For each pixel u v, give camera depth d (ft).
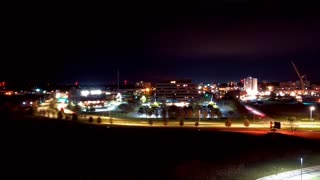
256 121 542.57
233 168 260.42
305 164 267.80
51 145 346.54
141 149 329.31
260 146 333.83
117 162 285.64
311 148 323.78
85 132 417.69
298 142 347.77
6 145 350.43
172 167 269.64
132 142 359.05
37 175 249.96
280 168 255.09
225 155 303.89
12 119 551.18
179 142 354.95
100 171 261.03
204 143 350.64
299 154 299.99
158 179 240.53
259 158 290.56
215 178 236.84
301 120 554.87
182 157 298.35
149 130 427.33
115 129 439.22
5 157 305.12
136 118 597.93
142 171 259.80
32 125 479.41
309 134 396.57
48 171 261.03
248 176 237.04
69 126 470.80
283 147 328.49
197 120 552.82
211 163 279.08
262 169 255.29
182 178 240.12
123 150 325.42
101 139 375.45
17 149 334.85
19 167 273.95
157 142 358.23
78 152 321.73
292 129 428.56
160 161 288.51
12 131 430.20
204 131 415.03
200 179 236.84
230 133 396.78
